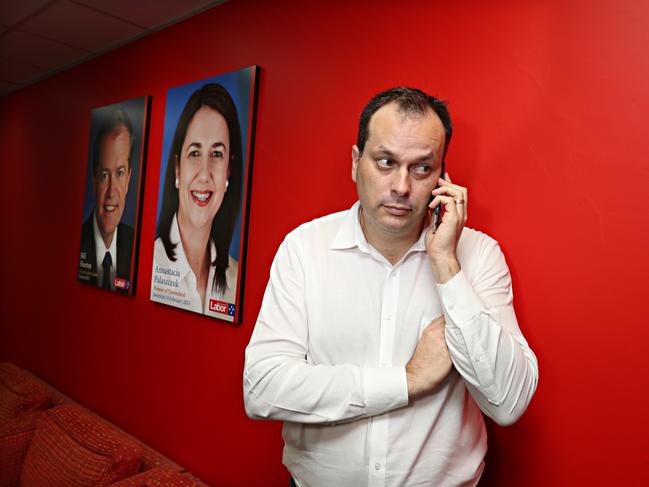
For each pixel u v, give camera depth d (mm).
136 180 2463
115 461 1763
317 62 1705
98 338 2695
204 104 2076
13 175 3705
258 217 1869
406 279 1066
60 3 2242
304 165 1728
